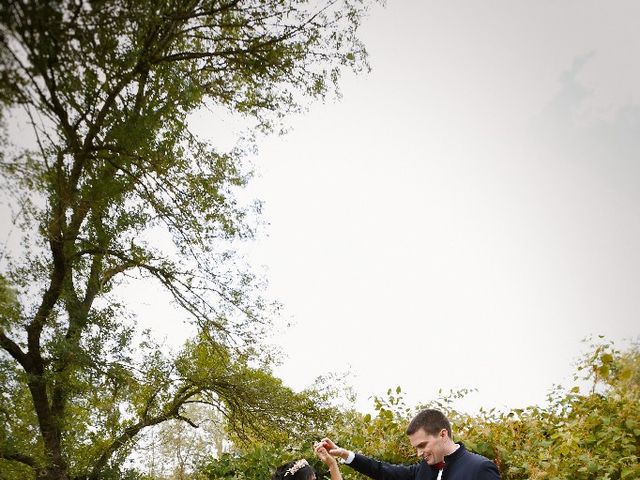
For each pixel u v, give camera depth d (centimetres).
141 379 585
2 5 225
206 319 575
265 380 694
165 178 481
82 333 524
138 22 305
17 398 461
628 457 360
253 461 639
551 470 376
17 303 421
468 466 284
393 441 502
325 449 345
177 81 402
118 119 388
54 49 260
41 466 479
